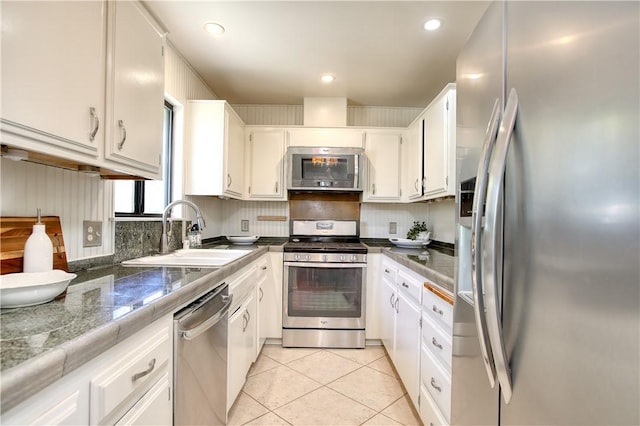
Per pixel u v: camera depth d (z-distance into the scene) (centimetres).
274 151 302
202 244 269
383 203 335
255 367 230
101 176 145
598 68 49
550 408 57
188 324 108
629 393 43
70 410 61
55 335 64
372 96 308
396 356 215
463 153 106
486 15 89
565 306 54
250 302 210
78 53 94
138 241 176
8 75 73
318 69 251
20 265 102
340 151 291
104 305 86
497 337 70
